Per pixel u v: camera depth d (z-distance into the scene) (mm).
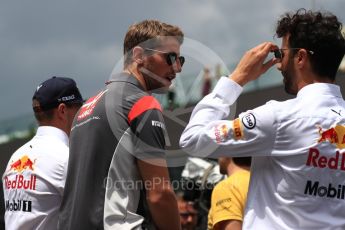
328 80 3908
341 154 3730
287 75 3965
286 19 3971
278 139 3740
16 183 4867
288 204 3707
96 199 4027
